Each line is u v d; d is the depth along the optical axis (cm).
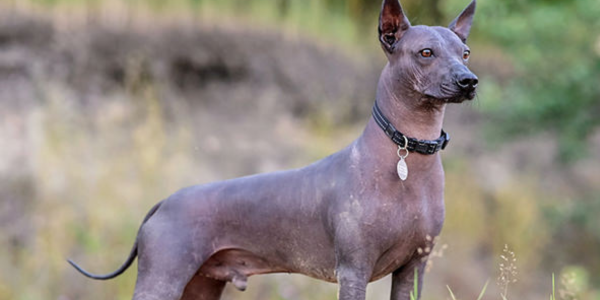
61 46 1362
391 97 496
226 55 1482
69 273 1054
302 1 1677
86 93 1335
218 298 586
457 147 1571
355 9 1822
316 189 510
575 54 1320
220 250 541
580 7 1271
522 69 1372
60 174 1122
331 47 1636
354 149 504
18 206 1134
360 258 491
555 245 1446
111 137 1227
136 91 1364
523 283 1338
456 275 1269
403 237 495
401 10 497
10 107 1262
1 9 1373
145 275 534
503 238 1373
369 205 488
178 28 1466
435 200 501
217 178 1252
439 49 479
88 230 1080
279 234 523
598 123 1370
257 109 1445
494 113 1427
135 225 1080
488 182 1480
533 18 1290
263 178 534
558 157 1468
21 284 1041
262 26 1565
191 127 1351
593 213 1448
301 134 1412
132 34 1421
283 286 1073
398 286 523
